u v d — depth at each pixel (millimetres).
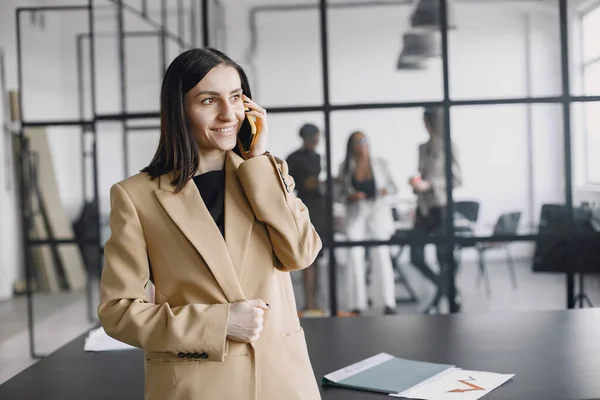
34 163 5961
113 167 5512
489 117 4973
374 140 4996
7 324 6930
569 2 4926
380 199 5012
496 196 4992
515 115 4973
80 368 2654
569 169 4961
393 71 4984
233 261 1555
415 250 5027
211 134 1588
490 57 4965
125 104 5387
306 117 5012
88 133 6074
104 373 2578
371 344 2850
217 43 5105
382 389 2203
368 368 2445
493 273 5012
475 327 3090
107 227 5684
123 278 1529
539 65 4953
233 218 1593
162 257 1550
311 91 5008
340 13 4988
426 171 4996
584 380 2281
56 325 6582
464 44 4961
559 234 4996
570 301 5000
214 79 1562
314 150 5027
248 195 1590
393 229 5020
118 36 5312
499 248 5012
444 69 4961
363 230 5027
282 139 5031
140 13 5254
